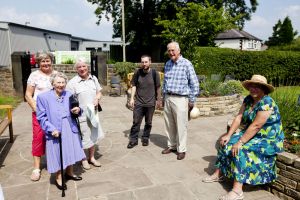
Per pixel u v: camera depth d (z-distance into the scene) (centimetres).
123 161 439
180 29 1009
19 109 815
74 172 398
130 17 2411
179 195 339
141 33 2494
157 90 496
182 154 448
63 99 345
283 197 331
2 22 2133
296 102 485
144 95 488
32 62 1292
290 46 2375
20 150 485
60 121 336
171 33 1072
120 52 2638
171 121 459
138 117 495
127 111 805
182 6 2095
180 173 397
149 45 2467
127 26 2445
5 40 2123
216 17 1119
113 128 627
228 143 347
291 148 364
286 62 1545
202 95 778
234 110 796
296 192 317
